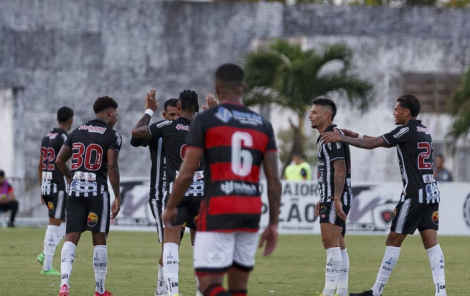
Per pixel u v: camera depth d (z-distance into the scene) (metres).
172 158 27.55
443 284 29.27
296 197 70.25
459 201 70.94
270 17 125.62
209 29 123.94
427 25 137.62
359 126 114.44
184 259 46.12
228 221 18.78
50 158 39.22
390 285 35.72
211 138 19.03
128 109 121.50
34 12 119.00
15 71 117.94
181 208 27.47
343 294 30.52
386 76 115.69
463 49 117.25
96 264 29.41
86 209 29.22
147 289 32.97
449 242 62.44
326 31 132.50
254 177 19.34
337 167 28.70
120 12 121.81
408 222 29.39
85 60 120.69
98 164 29.25
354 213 70.88
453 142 99.88
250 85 96.81
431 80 116.88
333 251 29.31
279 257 48.62
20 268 40.41
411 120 29.62
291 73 94.88
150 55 122.50
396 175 114.50
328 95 112.31
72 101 120.12
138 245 56.16
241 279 19.59
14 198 76.38
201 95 123.50
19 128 118.00
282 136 104.00
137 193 70.06
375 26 135.00
